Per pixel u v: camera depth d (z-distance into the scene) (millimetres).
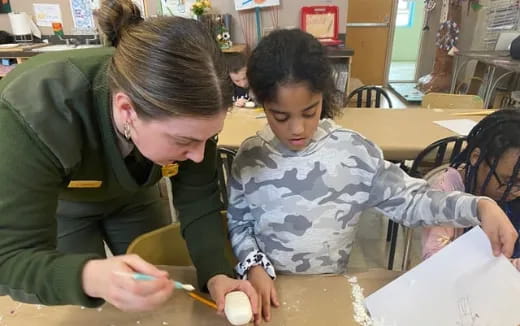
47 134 627
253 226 1020
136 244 961
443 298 717
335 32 3502
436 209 833
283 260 994
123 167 809
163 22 602
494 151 918
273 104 793
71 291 566
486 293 691
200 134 604
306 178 934
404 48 7883
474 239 744
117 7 731
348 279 851
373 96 3320
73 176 780
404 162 2148
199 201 917
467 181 999
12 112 608
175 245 1053
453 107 2600
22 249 620
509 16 4125
